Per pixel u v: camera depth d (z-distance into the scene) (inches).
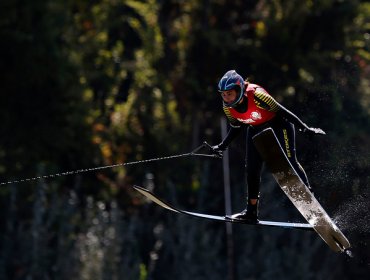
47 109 2034.9
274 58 2241.6
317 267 2196.1
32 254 1710.1
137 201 2214.6
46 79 2031.3
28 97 2017.7
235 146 2073.1
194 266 1887.3
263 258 2009.1
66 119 2054.6
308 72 2203.5
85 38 2305.6
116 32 2696.9
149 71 2324.1
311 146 1231.5
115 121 2255.2
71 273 1723.7
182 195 2230.6
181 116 2400.3
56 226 1860.2
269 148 778.2
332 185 1069.8
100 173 2175.2
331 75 2155.5
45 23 2011.6
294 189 810.8
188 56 2324.1
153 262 1877.5
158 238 2018.9
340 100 1657.2
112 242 1782.7
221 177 2277.3
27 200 1923.0
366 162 1175.0
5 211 1899.6
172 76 2372.0
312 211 821.9
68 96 2057.1
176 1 2458.2
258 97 789.2
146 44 2363.4
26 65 1990.7
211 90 2320.4
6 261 1727.4
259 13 2293.3
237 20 2345.0
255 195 843.4
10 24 1974.7
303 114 1528.1
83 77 2169.0
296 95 2137.1
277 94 2245.3
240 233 2100.1
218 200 2196.1
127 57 2716.5
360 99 2074.3
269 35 2250.2
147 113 2269.9
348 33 2289.6
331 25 2271.2
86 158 2143.2
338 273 2208.4
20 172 1979.6
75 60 2103.8
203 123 2389.3
